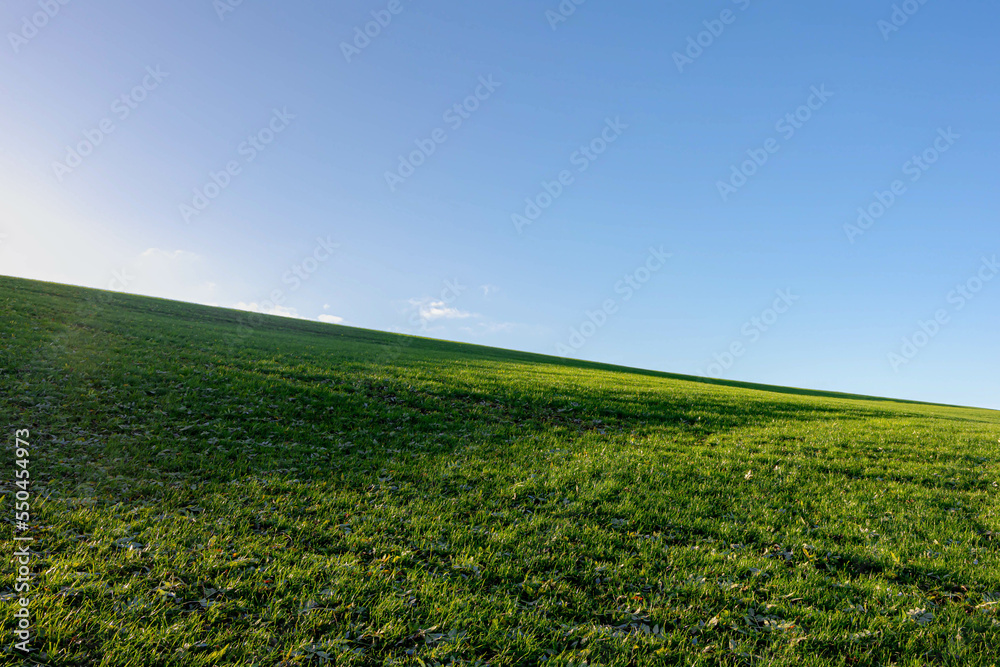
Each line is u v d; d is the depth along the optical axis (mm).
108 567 7164
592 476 12312
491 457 13570
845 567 8734
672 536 9602
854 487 12328
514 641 6359
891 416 24344
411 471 12188
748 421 19469
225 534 8609
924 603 7598
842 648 6586
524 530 9469
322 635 6199
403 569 7914
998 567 8719
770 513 10625
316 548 8414
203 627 6176
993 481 12883
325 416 16078
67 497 9453
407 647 6184
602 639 6539
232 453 12641
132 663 5453
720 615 7145
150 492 10156
